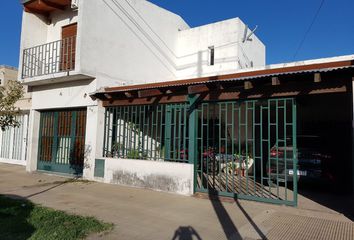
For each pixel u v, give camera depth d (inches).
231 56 530.0
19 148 565.6
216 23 550.9
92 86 400.5
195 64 562.9
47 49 474.6
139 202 279.4
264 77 257.6
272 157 343.6
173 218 228.8
